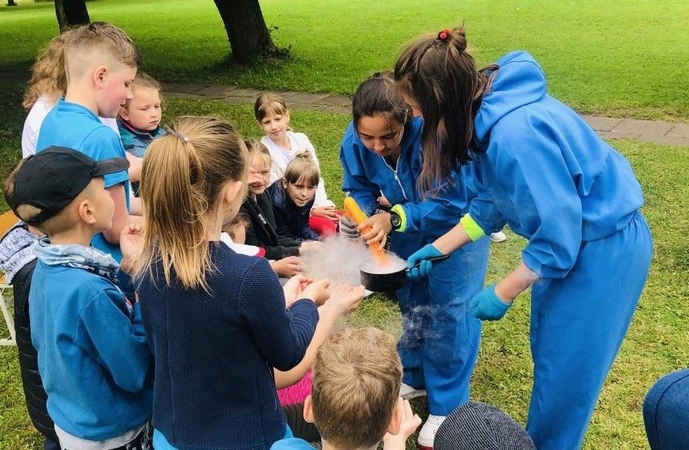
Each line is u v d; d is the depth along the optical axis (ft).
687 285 12.55
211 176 5.01
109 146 7.23
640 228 6.52
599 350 6.56
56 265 5.88
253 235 10.54
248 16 38.34
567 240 5.89
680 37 40.01
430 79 5.90
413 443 9.30
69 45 7.58
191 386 5.30
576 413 6.84
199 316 5.08
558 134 5.85
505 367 10.66
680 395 3.61
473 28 48.19
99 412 6.19
